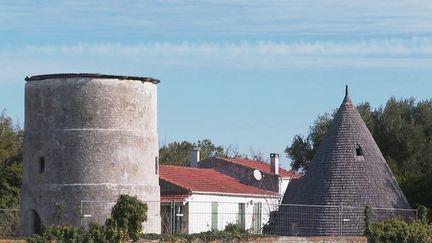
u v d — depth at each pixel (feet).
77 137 136.77
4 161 201.46
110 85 138.72
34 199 138.72
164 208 187.73
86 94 137.49
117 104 138.92
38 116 139.44
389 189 157.48
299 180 170.50
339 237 138.51
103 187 136.46
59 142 137.39
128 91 140.36
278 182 237.25
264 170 246.68
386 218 152.05
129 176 139.13
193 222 191.72
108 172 137.28
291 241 133.69
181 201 187.52
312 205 150.20
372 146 160.86
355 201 153.58
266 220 202.18
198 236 126.72
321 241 136.26
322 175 157.69
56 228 118.42
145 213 122.11
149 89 144.25
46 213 137.28
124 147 138.82
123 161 138.72
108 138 137.69
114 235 118.73
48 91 138.62
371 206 150.10
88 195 135.85
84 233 118.62
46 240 117.29
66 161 136.77
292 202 160.97
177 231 173.78
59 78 138.10
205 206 197.77
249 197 213.05
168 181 194.70
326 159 159.02
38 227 139.13
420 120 243.19
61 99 137.90
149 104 144.05
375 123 241.55
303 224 154.61
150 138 143.54
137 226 120.78
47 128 138.31
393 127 237.86
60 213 128.16
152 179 143.23
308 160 265.13
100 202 136.15
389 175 160.04
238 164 238.07
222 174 231.91
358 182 155.63
